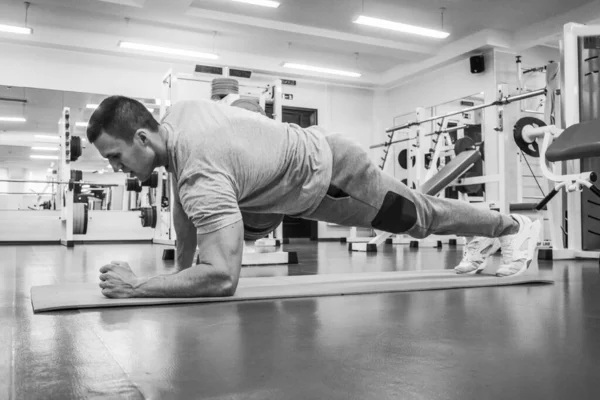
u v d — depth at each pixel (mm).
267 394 578
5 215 5680
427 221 1650
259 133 1401
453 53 7492
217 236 1311
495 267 2293
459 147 5152
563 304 1308
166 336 894
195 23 6375
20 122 6480
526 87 7559
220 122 1354
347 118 8914
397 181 1609
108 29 6699
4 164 6277
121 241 6340
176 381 625
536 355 761
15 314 1119
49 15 6238
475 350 793
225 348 803
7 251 4074
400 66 8477
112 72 7043
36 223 5770
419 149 5859
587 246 3830
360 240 6738
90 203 6543
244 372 666
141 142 1303
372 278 1957
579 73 3756
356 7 6246
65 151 4984
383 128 9156
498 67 7211
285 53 7801
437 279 1900
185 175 1309
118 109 1279
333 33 6938
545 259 3529
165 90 4617
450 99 7879
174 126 1369
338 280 1888
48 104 6664
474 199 6398
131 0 5805
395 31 7012
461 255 3896
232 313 1146
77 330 942
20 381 621
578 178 3182
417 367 692
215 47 7457
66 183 4961
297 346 818
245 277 2064
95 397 563
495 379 638
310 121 8648
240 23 6402
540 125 4074
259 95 4066
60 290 1468
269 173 1401
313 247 5449
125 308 1202
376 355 759
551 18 6652
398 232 1636
